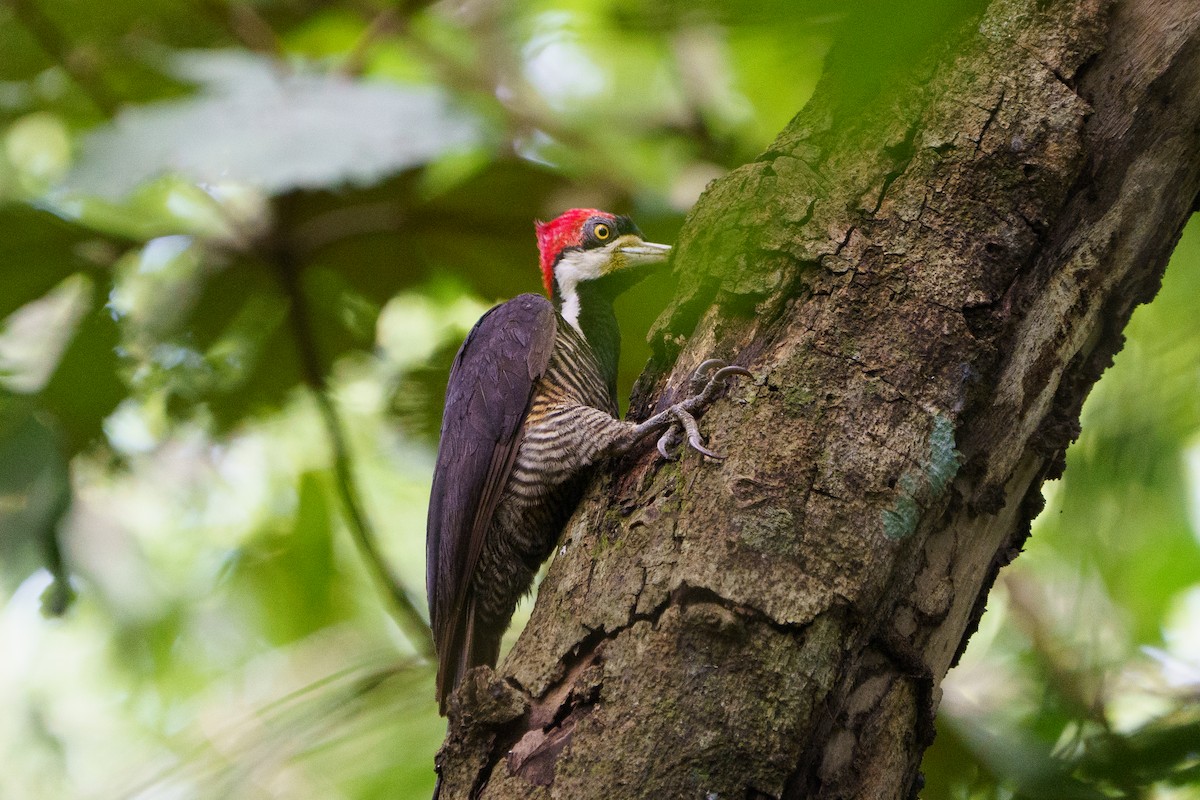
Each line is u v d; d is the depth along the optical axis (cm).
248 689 1435
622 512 667
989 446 641
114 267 1105
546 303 1028
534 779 576
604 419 809
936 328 639
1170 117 668
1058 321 653
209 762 1041
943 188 661
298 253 1180
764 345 683
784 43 784
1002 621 1092
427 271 1234
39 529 959
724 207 720
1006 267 650
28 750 1493
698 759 554
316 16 1322
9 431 986
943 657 635
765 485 614
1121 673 973
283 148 973
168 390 1203
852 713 595
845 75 435
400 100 1045
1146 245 675
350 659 1310
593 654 607
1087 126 663
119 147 972
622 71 1397
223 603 1426
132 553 1428
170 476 1405
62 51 1160
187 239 1162
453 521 967
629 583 611
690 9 769
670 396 735
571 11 1388
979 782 924
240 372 1225
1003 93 667
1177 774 814
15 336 1209
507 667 634
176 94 1251
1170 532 1074
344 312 1254
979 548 648
